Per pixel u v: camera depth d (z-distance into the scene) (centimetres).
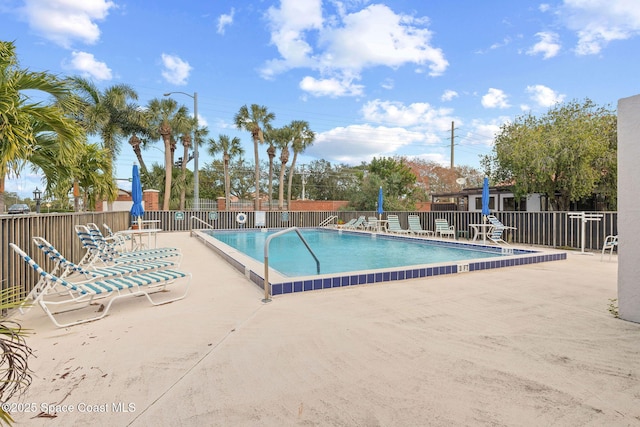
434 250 1179
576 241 1090
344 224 2112
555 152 1270
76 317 385
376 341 315
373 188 2634
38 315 396
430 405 214
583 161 1241
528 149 1334
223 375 252
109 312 404
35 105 434
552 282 571
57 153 547
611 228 999
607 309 417
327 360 276
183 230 1877
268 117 2606
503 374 253
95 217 914
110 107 1902
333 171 3622
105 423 196
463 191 2127
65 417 202
